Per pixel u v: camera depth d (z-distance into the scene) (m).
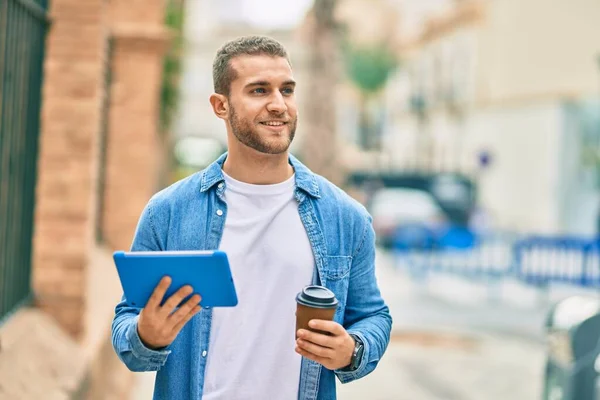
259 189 2.19
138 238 2.24
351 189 26.17
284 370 2.15
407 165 37.22
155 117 8.71
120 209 8.37
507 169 27.03
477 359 7.97
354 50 48.38
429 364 7.71
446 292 12.34
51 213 4.69
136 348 1.96
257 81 2.10
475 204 25.42
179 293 1.86
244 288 2.15
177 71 10.95
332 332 1.95
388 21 48.69
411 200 19.22
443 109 35.66
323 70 13.12
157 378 2.21
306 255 2.18
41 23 4.60
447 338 8.98
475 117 31.20
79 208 4.70
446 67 35.19
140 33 8.23
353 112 52.97
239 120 2.12
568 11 23.59
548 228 23.61
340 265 2.21
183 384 2.16
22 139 4.25
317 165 13.16
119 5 8.25
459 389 6.80
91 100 4.71
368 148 50.69
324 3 13.07
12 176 4.05
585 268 11.24
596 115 23.16
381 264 15.84
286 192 2.21
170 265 1.82
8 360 3.38
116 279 6.88
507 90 26.66
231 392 2.12
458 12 32.69
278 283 2.16
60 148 4.70
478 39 30.20
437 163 36.44
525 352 8.34
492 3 28.19
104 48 5.04
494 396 6.60
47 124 4.70
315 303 1.95
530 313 10.62
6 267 3.96
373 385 6.89
